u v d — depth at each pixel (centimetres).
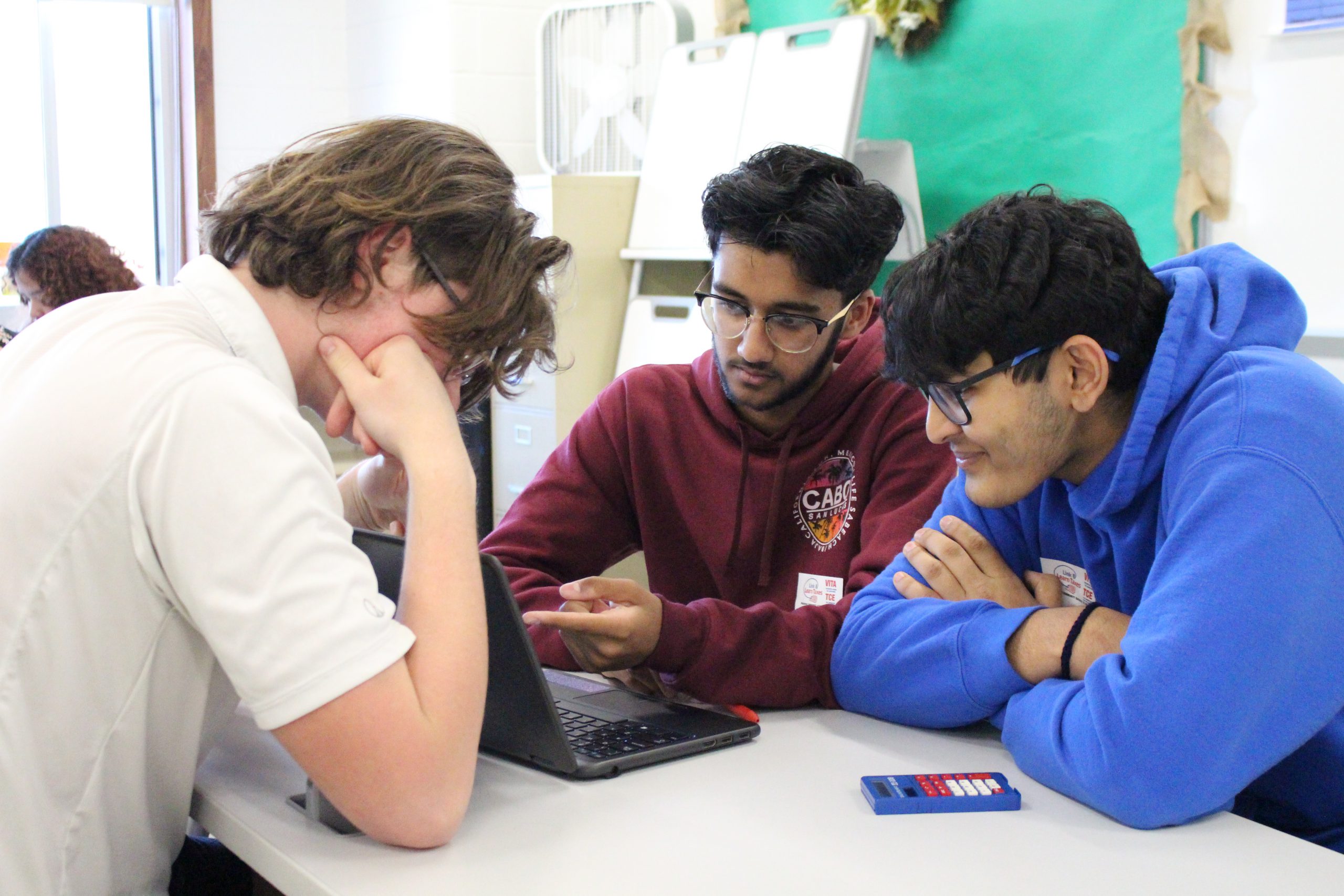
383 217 94
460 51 388
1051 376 105
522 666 97
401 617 90
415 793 83
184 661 89
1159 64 238
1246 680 91
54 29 433
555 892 79
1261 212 228
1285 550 93
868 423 153
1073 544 123
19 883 85
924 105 284
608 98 349
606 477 166
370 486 126
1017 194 111
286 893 85
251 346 93
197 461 82
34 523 83
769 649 124
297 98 448
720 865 83
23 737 84
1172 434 108
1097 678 98
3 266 431
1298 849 88
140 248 457
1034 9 259
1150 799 90
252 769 103
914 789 95
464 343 99
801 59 279
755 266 139
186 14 434
